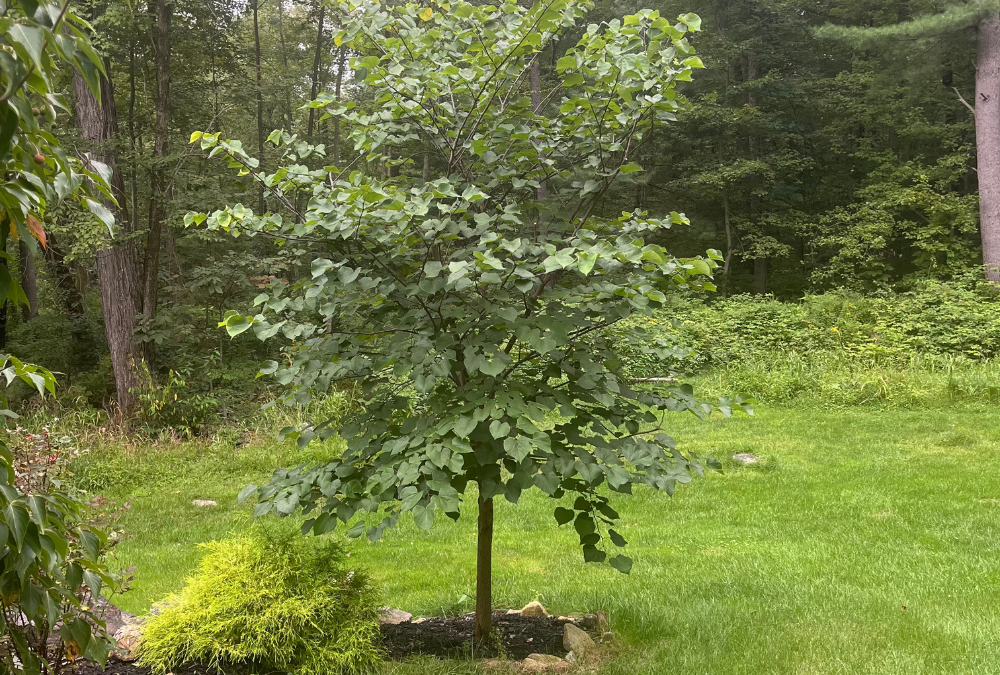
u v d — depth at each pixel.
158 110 13.84
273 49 26.17
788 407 12.66
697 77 23.28
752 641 4.11
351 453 3.61
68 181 1.86
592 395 3.55
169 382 12.57
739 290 24.70
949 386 12.54
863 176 24.94
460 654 3.92
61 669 3.09
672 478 3.40
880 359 14.54
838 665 3.77
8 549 1.92
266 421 12.14
